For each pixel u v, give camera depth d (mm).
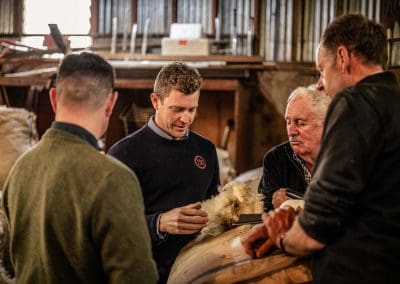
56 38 4492
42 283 1438
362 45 1453
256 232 1647
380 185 1360
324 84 1550
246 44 5988
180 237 2199
